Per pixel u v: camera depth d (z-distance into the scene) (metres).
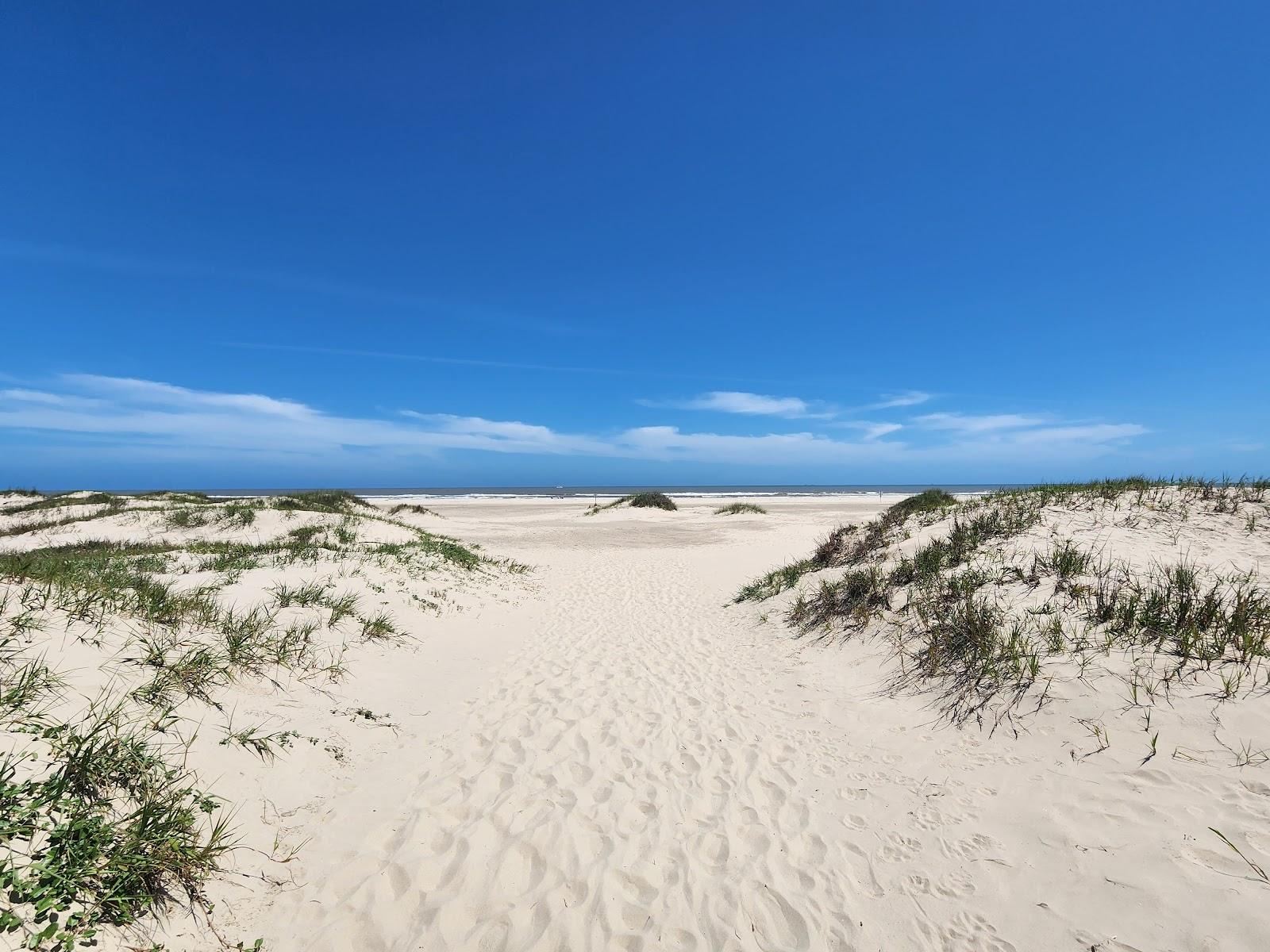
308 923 2.80
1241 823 3.01
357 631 6.72
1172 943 2.51
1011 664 4.96
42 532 17.06
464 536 23.09
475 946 2.77
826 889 3.13
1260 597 5.13
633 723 5.35
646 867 3.34
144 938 2.42
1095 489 9.20
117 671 3.97
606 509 34.69
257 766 3.74
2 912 2.20
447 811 3.83
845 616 7.51
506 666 7.04
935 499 13.68
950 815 3.61
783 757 4.63
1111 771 3.61
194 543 14.12
